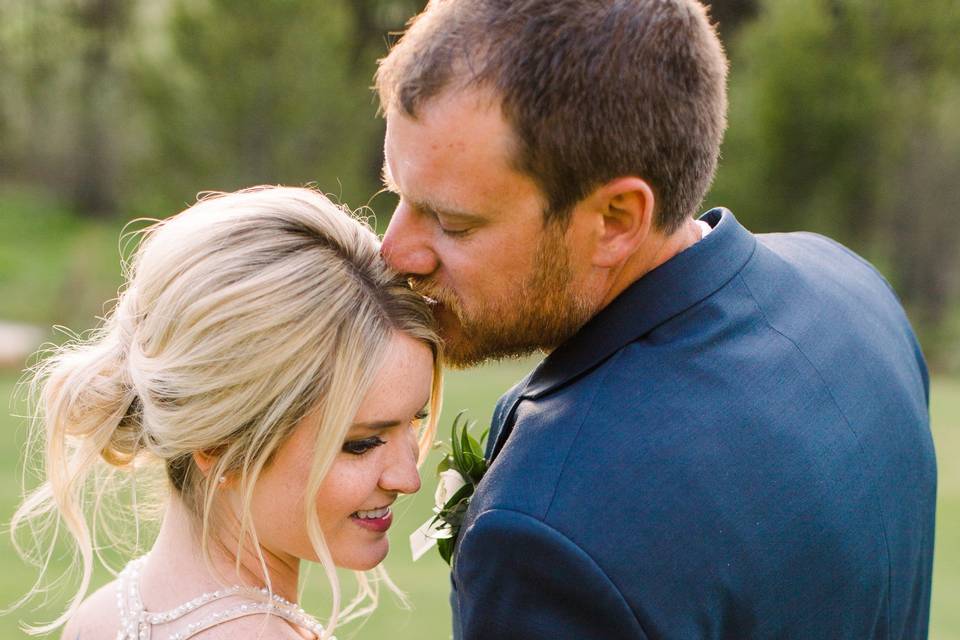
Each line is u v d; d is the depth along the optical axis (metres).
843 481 2.00
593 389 1.99
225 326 2.09
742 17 33.69
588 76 1.88
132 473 2.38
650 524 1.83
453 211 1.97
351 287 2.14
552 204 1.94
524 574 1.86
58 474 2.34
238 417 2.10
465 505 2.36
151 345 2.16
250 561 2.27
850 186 28.58
